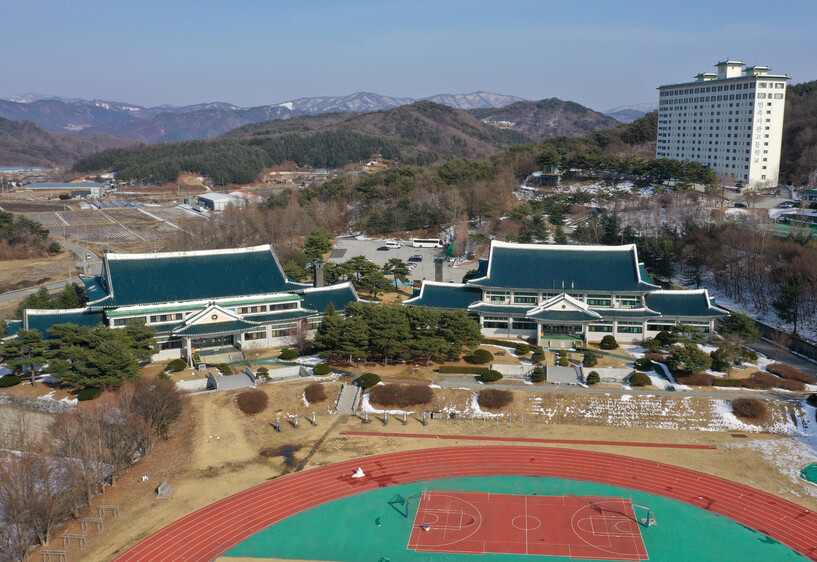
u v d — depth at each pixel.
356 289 191.12
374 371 135.38
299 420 119.62
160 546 84.50
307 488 98.00
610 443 110.56
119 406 110.19
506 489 97.31
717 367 132.00
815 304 168.25
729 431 113.56
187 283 147.38
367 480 100.06
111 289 140.88
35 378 132.88
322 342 137.00
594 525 88.19
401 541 85.19
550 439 112.25
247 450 109.06
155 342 132.38
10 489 85.62
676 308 150.00
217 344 145.25
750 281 187.25
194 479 100.69
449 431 115.50
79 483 92.94
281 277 155.38
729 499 94.00
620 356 140.25
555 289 151.50
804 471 100.94
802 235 194.88
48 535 85.75
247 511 92.19
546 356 141.38
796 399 120.69
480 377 132.38
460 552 82.75
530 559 81.25
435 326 141.25
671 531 86.69
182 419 116.62
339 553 82.88
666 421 116.19
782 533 86.12
